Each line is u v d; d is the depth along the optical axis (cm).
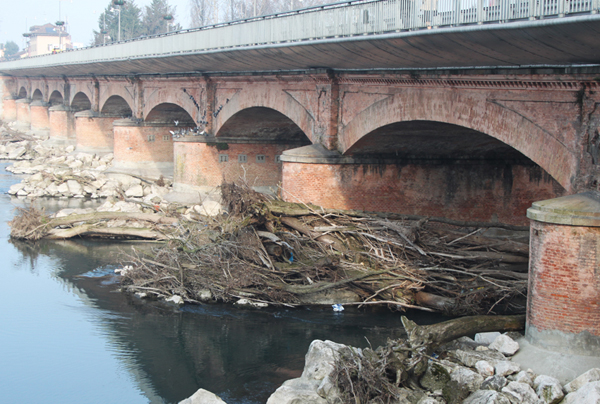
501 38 1508
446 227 2597
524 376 1370
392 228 2281
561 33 1351
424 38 1702
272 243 2352
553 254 1438
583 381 1314
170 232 2997
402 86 2214
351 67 2416
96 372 1683
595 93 1546
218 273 2278
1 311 2131
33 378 1648
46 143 6881
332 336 1888
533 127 1727
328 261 2164
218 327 1984
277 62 2658
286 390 1394
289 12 2373
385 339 1853
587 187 1564
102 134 5925
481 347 1537
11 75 9131
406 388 1417
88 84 6059
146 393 1573
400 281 2123
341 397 1354
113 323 2025
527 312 1532
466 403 1338
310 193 2583
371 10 1955
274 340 1872
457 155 2673
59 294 2312
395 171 2669
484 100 1883
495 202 2655
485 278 2077
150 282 2333
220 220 2481
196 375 1661
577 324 1413
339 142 2628
